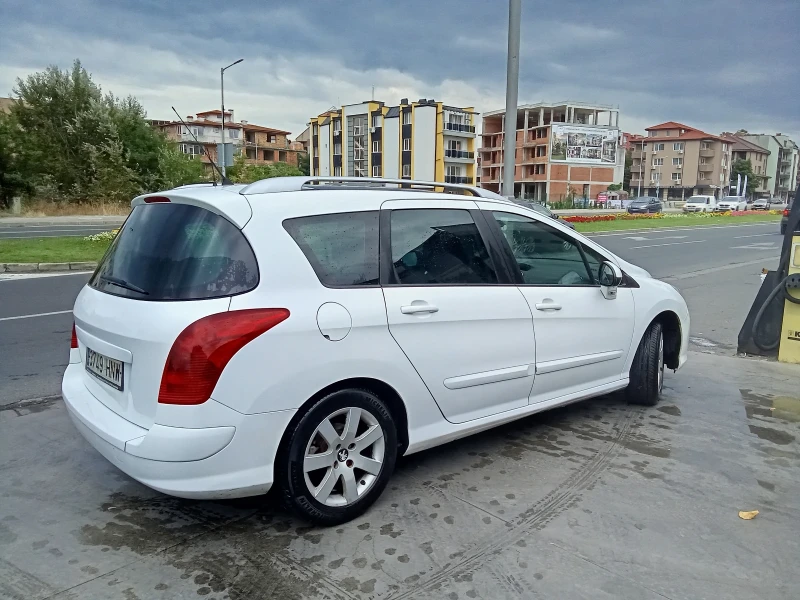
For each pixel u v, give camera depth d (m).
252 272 2.91
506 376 3.81
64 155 37.00
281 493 3.04
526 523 3.22
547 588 2.69
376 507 3.39
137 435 2.83
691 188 105.06
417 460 4.02
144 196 3.35
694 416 4.81
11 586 2.70
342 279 3.15
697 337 7.62
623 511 3.34
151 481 2.80
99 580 2.75
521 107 88.25
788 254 6.31
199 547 3.02
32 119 36.62
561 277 4.31
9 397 5.23
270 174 63.53
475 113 81.06
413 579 2.76
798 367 6.14
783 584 2.72
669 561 2.89
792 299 6.19
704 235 26.70
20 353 6.66
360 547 3.01
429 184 3.92
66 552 2.97
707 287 11.77
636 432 4.49
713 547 3.00
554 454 4.11
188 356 2.72
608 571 2.81
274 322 2.86
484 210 3.92
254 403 2.81
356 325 3.10
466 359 3.59
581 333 4.29
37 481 3.72
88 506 3.42
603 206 70.38
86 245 17.30
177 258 2.97
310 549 2.99
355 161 86.19
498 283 3.83
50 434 4.44
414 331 3.33
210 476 2.79
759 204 64.75
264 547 3.01
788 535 3.12
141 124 38.47
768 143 123.69
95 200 36.72
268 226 3.02
